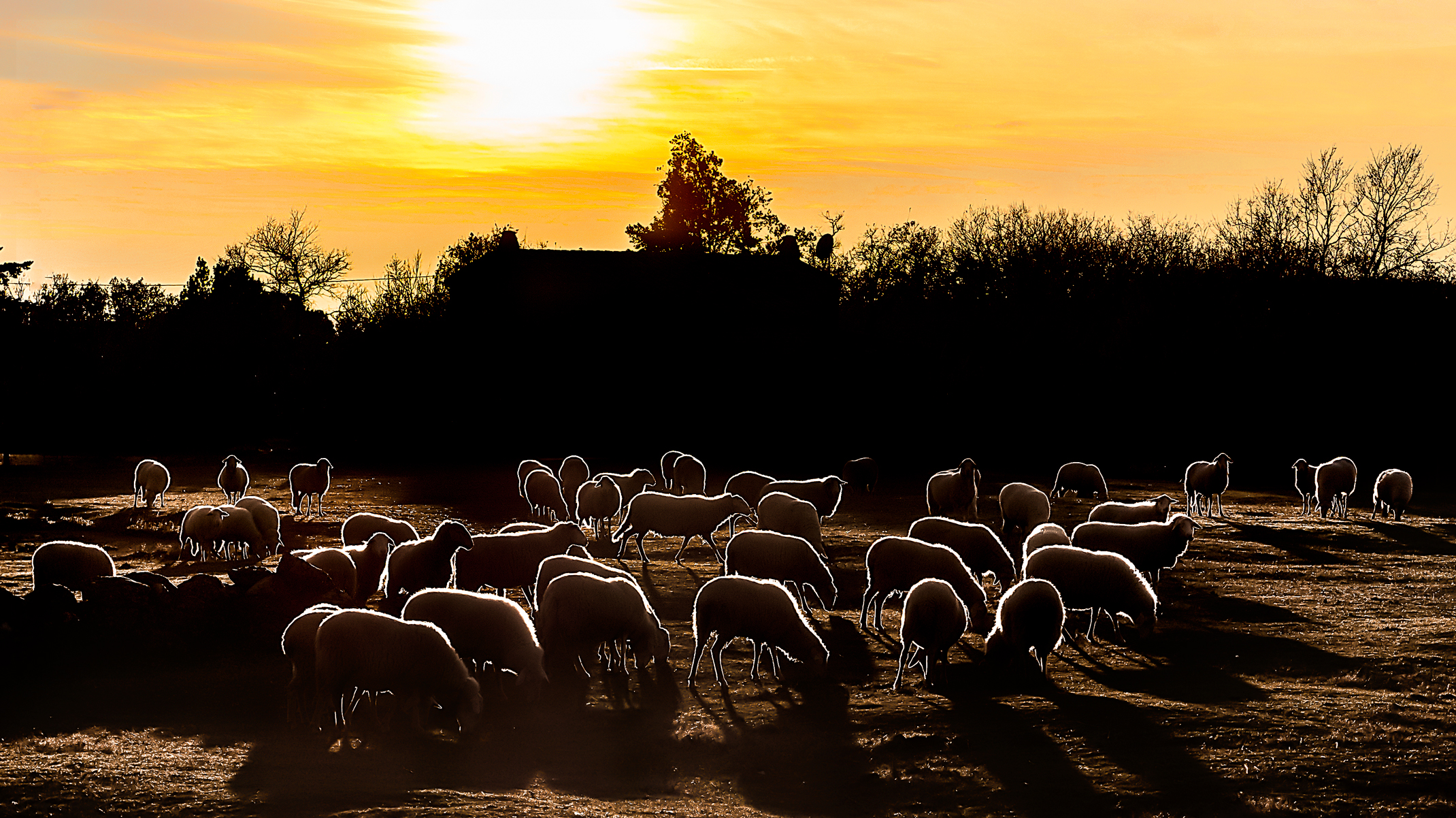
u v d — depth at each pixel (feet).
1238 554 89.61
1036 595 50.03
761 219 311.27
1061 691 47.60
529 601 59.26
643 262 220.84
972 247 240.73
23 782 34.04
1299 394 197.06
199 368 260.62
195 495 139.85
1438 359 195.72
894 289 250.78
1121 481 159.84
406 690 41.14
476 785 35.86
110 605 53.72
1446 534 101.91
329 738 40.73
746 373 206.18
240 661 53.11
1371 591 72.49
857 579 76.23
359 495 136.77
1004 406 208.33
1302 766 37.22
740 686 49.03
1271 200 219.41
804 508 76.28
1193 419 199.72
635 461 188.96
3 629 51.72
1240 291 204.33
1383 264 209.67
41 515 114.42
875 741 40.91
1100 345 204.23
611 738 41.81
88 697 46.83
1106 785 35.83
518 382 207.31
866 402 207.00
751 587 49.06
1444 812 33.24
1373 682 48.83
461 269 230.07
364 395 223.92
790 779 37.29
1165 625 61.93
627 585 49.73
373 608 62.85
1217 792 34.99
